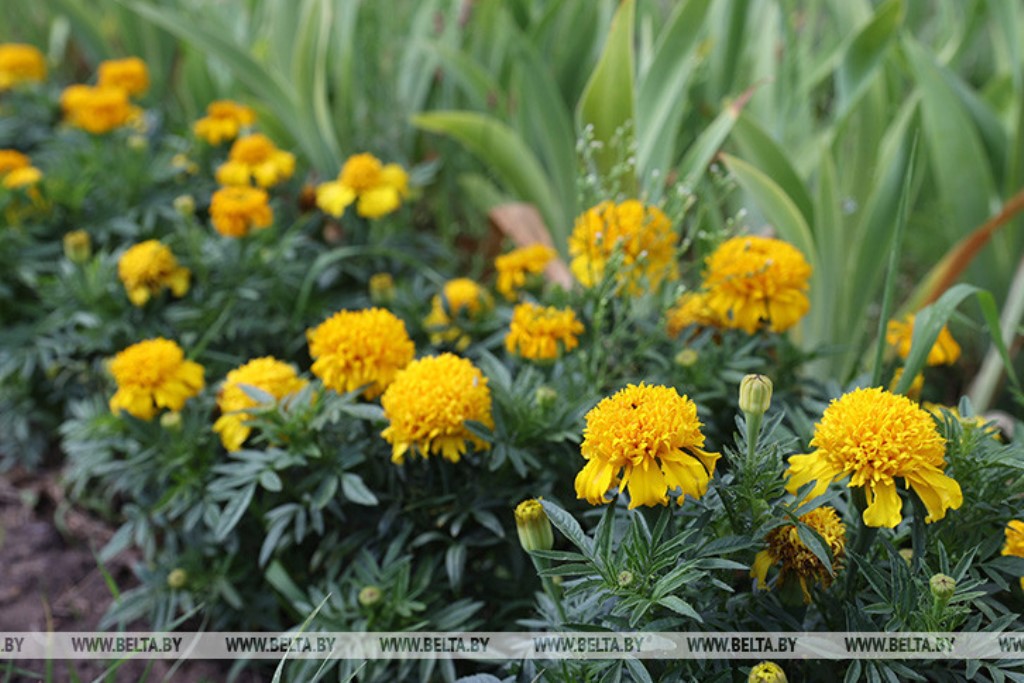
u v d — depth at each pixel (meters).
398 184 1.64
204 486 1.45
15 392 1.63
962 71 2.03
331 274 1.62
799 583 1.28
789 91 1.70
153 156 1.80
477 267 1.73
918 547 1.28
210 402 1.48
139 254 1.56
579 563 1.30
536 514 1.28
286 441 1.41
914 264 1.75
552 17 1.74
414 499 1.41
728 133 1.55
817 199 1.56
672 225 1.45
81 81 2.31
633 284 1.45
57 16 2.21
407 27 1.92
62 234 1.69
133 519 1.47
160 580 1.47
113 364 1.45
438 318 1.53
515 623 1.40
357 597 1.39
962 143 1.60
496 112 1.77
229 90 1.91
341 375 1.40
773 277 1.40
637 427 1.24
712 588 1.28
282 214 1.70
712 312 1.44
